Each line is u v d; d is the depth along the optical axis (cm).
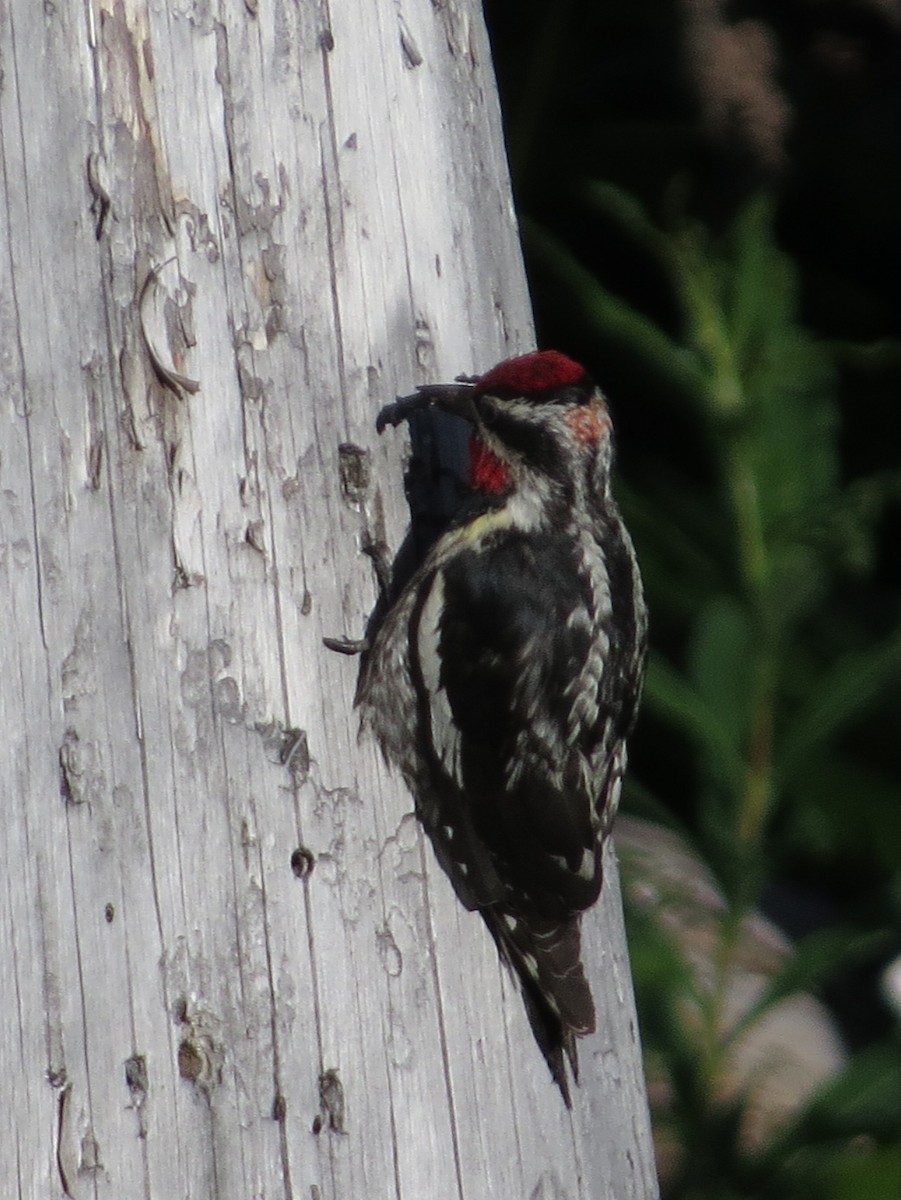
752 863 1111
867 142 1734
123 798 729
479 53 904
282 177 807
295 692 776
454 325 855
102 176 762
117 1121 711
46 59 760
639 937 1112
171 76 784
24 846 712
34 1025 705
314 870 768
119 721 732
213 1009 733
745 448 1159
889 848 1371
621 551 890
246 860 750
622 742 888
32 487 733
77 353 748
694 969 1152
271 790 762
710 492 1548
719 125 1226
